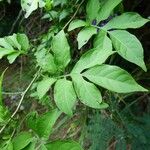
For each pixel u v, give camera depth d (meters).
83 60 0.18
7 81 0.53
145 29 0.36
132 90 0.17
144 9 0.36
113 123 0.31
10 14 0.58
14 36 0.25
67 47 0.20
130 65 0.35
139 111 0.35
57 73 0.20
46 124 0.18
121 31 0.21
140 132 0.30
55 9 0.31
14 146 0.17
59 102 0.18
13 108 0.49
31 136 0.18
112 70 0.17
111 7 0.22
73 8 0.29
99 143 0.30
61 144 0.17
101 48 0.19
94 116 0.32
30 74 0.46
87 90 0.18
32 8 0.24
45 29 0.45
